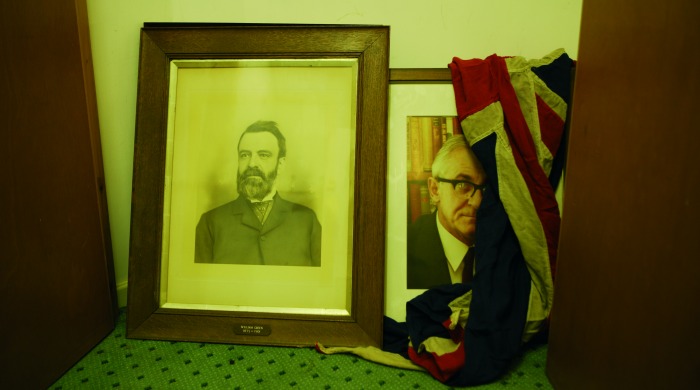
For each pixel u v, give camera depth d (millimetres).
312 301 972
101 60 997
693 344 452
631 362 569
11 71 726
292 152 998
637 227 562
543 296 950
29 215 766
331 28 971
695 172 453
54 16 827
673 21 497
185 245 1005
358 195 958
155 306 978
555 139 979
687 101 470
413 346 902
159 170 993
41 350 792
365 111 963
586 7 739
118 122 1051
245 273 990
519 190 938
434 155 1030
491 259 919
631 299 571
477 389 828
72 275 879
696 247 448
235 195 1006
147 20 1047
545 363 913
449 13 1054
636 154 569
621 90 613
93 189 953
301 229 989
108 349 937
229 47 990
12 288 727
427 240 1027
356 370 877
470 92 973
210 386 822
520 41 1065
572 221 775
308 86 993
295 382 837
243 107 1007
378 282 946
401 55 1073
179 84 1012
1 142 705
